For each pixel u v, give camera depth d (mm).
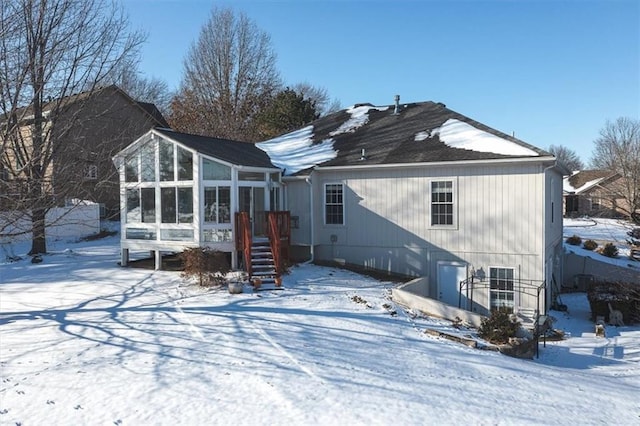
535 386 9727
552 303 20516
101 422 7418
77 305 14688
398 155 20141
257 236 20250
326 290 16578
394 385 9031
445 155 19031
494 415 7973
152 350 10570
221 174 18672
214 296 15375
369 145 22062
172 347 10766
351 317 13578
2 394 8422
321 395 8398
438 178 19219
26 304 15008
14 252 25734
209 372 9344
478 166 18516
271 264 18000
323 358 10305
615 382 11188
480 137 19891
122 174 19609
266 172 20359
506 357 12125
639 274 23875
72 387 8672
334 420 7504
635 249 29562
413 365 10312
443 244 19250
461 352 11734
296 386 8742
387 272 20234
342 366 9898
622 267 24453
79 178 14047
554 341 15883
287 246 19797
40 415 7656
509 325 13883
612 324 18141
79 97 21219
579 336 16594
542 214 17594
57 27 17562
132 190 19984
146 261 21859
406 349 11438
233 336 11539
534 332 14633
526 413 8164
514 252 18078
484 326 13953
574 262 25328
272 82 52625
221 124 46875
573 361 13688
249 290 16156
